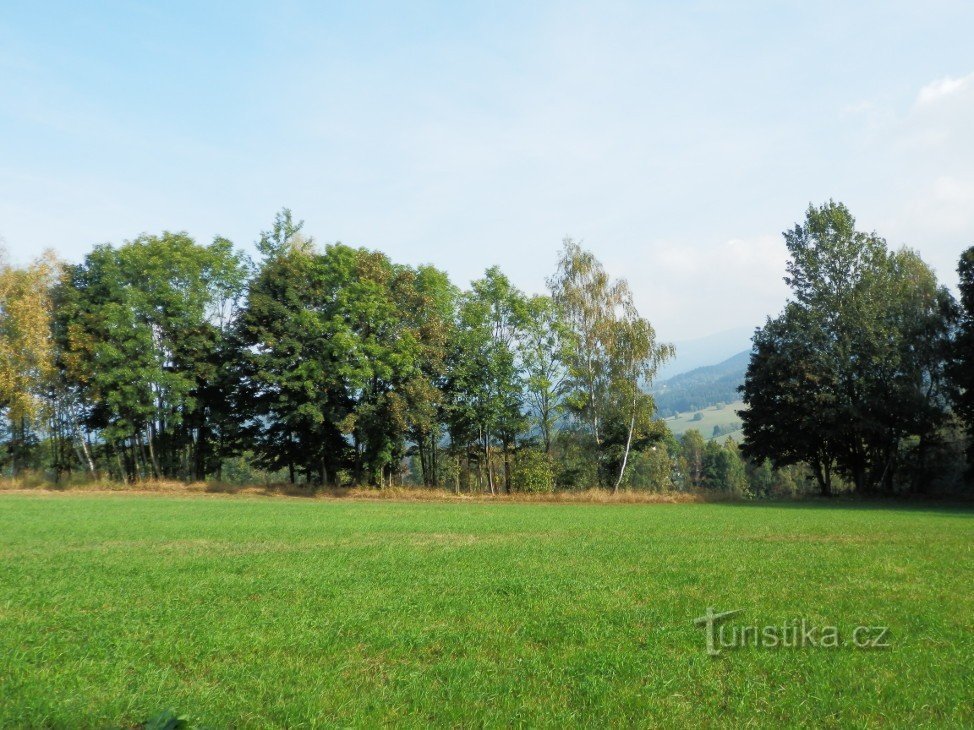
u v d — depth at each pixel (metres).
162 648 9.90
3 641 10.12
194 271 57.34
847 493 61.44
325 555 19.73
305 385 53.03
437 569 17.38
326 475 60.97
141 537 23.70
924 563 18.56
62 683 8.39
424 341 56.91
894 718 7.83
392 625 11.43
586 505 49.59
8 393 50.72
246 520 30.83
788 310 62.53
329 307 57.44
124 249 56.72
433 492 54.59
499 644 10.47
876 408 56.62
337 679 8.76
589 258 60.31
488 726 7.41
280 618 11.77
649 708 7.93
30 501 41.25
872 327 57.38
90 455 61.62
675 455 126.69
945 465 60.06
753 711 7.91
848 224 60.31
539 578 16.05
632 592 14.48
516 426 60.53
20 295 52.06
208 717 7.39
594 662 9.54
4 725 7.18
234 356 58.34
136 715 7.51
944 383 59.81
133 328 53.59
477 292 61.56
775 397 61.31
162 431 59.88
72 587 14.31
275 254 62.34
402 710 7.80
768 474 113.75
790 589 14.83
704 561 19.02
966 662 9.66
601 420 61.03
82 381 54.41
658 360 58.03
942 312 60.09
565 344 60.00
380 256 58.53
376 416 54.31
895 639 10.87
